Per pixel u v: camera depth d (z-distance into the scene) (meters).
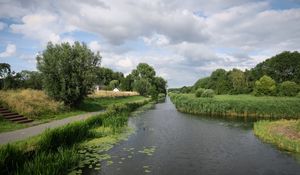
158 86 126.06
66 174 11.46
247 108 35.41
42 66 30.34
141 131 23.34
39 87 44.59
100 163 13.34
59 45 32.00
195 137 20.72
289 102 34.59
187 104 42.44
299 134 19.28
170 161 14.06
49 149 13.12
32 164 10.44
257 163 13.86
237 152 16.09
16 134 16.30
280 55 90.25
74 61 31.17
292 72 88.94
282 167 13.23
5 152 10.38
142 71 116.69
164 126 26.50
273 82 67.19
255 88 69.88
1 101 23.39
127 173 11.99
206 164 13.65
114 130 21.73
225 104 36.84
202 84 115.50
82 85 31.72
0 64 42.06
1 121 19.80
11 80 42.03
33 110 24.31
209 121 30.47
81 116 27.27
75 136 16.77
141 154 15.30
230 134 22.12
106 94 56.19
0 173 9.70
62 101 30.55
